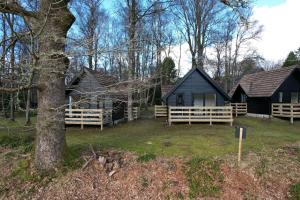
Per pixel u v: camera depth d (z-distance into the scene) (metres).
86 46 7.42
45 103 8.13
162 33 29.67
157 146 10.46
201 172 8.23
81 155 9.25
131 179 8.12
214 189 7.62
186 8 31.30
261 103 22.56
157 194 7.55
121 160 9.05
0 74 6.82
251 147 10.31
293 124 17.97
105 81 14.88
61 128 8.65
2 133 12.23
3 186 8.01
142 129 15.97
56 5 7.48
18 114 25.52
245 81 26.72
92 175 8.30
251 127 16.19
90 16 20.89
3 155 9.64
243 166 8.49
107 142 11.30
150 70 29.67
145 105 36.50
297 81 21.83
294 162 8.84
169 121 17.53
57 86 8.20
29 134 12.22
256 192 7.51
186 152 9.65
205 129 15.09
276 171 8.28
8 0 6.23
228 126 16.47
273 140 11.59
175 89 19.53
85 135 13.82
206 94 19.67
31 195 7.59
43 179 8.08
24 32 6.75
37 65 6.54
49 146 8.36
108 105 18.17
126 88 9.16
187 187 7.73
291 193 7.42
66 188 7.75
